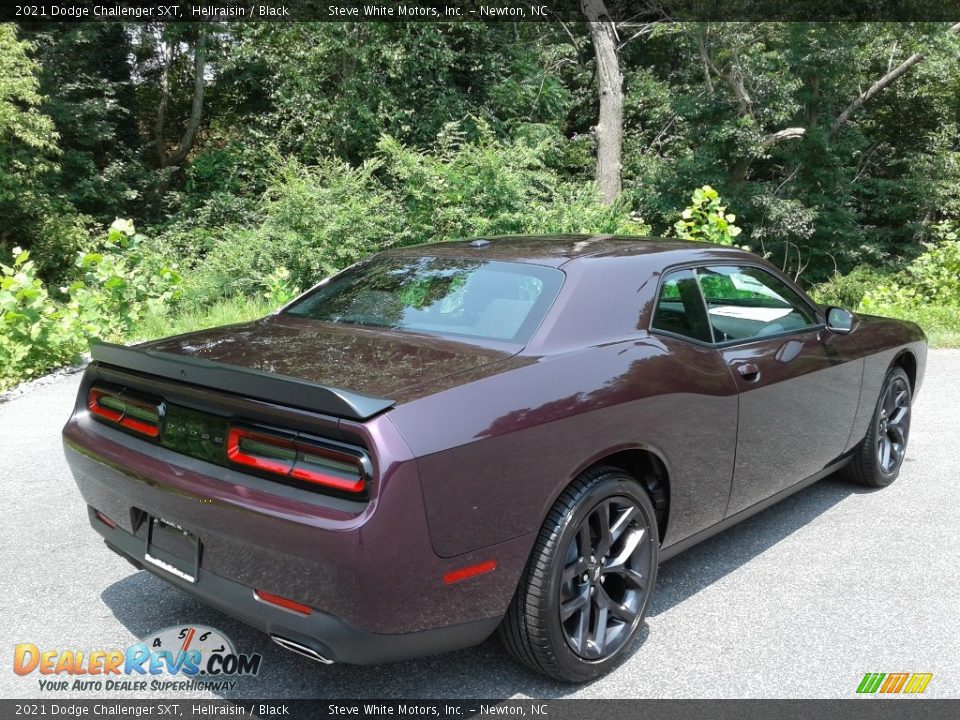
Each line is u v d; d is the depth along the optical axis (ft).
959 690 8.89
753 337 11.81
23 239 65.82
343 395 7.18
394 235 44.21
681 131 78.89
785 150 75.41
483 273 10.58
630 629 9.36
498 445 7.82
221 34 80.33
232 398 7.90
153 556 8.75
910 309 38.91
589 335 9.44
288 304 11.80
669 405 9.66
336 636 7.29
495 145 47.34
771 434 11.66
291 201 42.91
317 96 67.36
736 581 11.59
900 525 13.70
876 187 84.94
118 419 9.29
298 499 7.40
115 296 30.22
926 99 82.02
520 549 8.07
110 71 79.87
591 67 85.20
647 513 9.52
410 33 67.41
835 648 9.75
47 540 12.82
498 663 9.44
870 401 14.43
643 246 11.40
